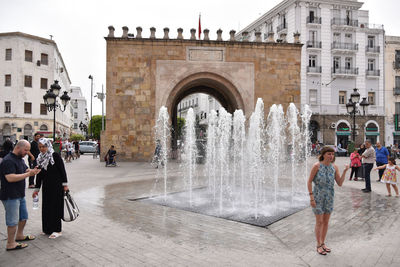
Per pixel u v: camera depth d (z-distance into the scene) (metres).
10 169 4.95
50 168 5.69
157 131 22.94
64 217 5.75
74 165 21.16
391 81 42.28
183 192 10.47
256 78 23.80
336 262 4.53
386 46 42.38
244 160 22.56
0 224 6.58
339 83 40.62
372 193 10.54
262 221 6.71
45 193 5.71
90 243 5.34
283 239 5.58
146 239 5.55
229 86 23.97
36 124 43.12
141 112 22.89
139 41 22.91
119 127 22.78
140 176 14.94
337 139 40.44
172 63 23.14
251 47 23.75
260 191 10.73
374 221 6.84
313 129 40.09
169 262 4.52
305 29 40.03
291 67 24.06
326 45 40.47
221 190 10.85
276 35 43.78
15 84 41.41
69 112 69.88
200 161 22.75
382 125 41.28
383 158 13.26
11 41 41.56
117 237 5.66
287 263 4.49
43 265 4.43
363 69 41.38
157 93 23.00
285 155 24.17
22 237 5.42
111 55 22.77
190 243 5.34
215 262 4.53
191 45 23.28
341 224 6.60
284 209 7.92
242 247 5.16
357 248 5.13
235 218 6.98
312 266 4.39
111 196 9.73
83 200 9.09
